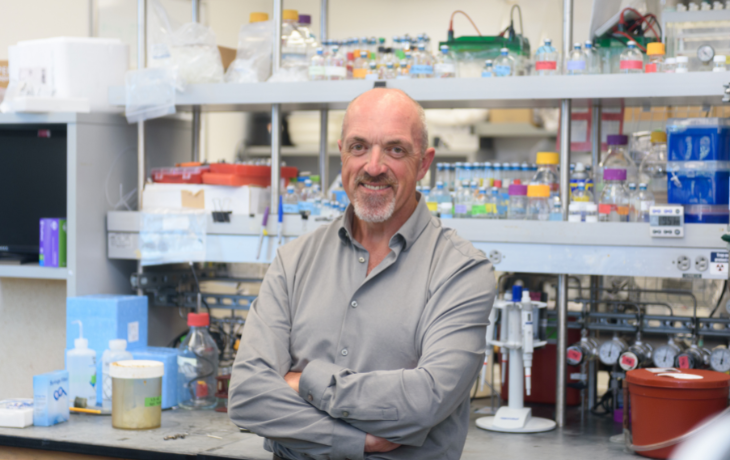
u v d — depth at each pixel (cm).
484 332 152
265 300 165
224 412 226
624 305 251
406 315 153
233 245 244
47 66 261
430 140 360
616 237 206
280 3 247
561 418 218
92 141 252
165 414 223
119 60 267
